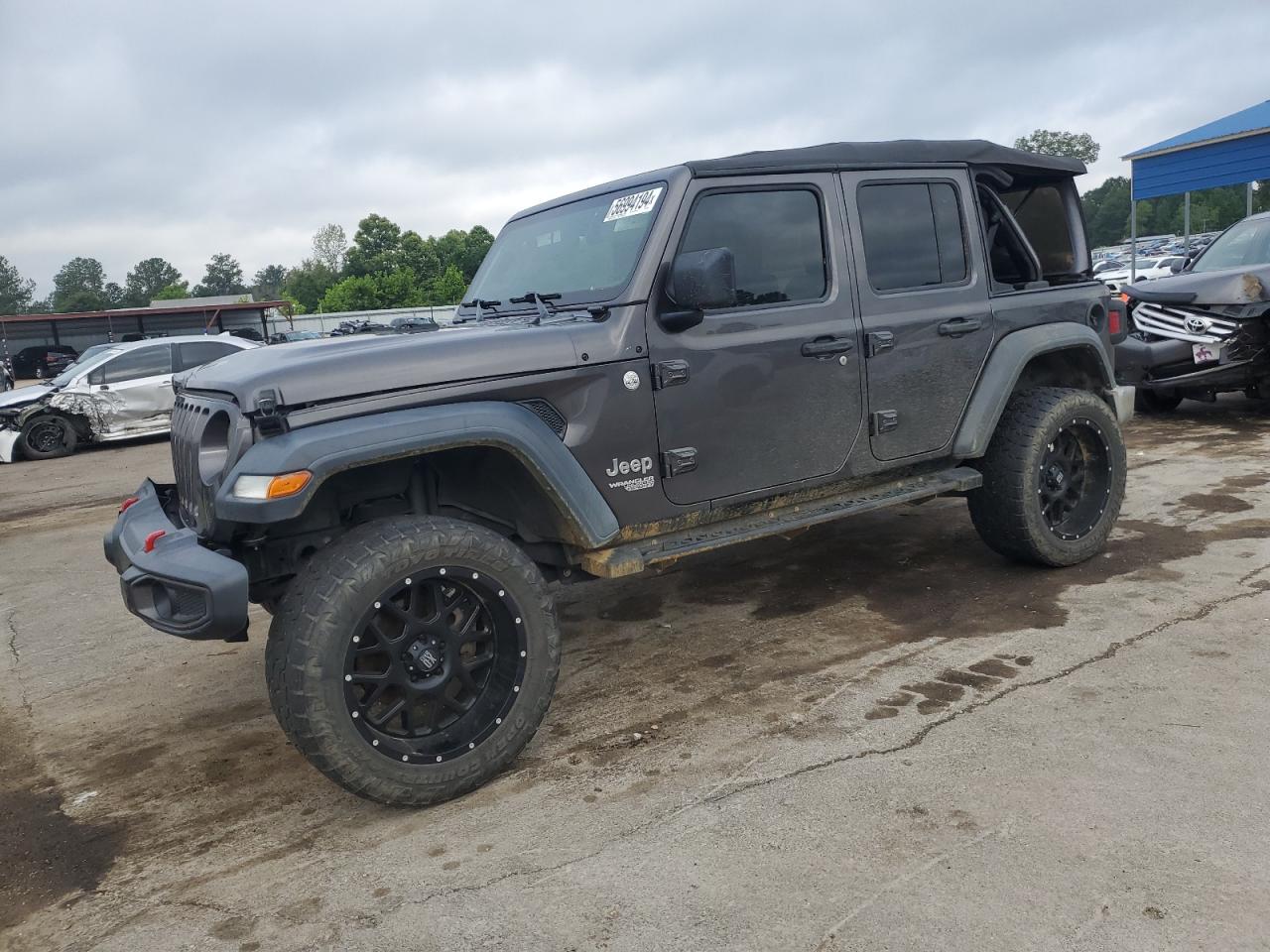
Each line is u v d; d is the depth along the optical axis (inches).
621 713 137.6
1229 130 584.1
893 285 159.6
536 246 159.6
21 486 428.8
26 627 209.5
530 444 119.0
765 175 145.4
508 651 119.4
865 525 231.3
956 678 138.3
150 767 135.7
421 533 110.1
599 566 129.6
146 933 95.8
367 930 92.2
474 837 107.4
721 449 140.3
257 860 108.0
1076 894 87.7
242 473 105.7
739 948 84.3
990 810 102.7
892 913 87.1
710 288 123.0
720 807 108.5
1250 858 91.4
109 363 534.0
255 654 179.8
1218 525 204.2
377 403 113.0
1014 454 171.9
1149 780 106.2
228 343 567.5
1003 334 172.9
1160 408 359.3
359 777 108.4
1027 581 178.9
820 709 132.3
